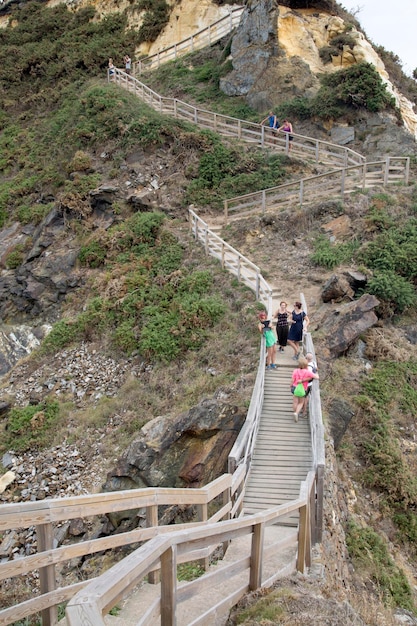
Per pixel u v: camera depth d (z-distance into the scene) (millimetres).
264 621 5270
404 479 12992
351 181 23547
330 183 22297
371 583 10234
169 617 4242
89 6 44938
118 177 25172
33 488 14352
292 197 23141
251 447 10523
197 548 4758
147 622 3977
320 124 28703
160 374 16469
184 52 38500
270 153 26141
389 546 11742
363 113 28344
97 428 15602
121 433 15031
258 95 30922
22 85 39781
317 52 32312
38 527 4973
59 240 23766
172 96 33656
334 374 15055
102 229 22875
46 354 19500
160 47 40031
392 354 16234
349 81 28766
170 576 4238
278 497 9617
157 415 15078
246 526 5598
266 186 24547
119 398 16344
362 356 16062
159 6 41344
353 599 8969
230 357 15820
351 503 12195
